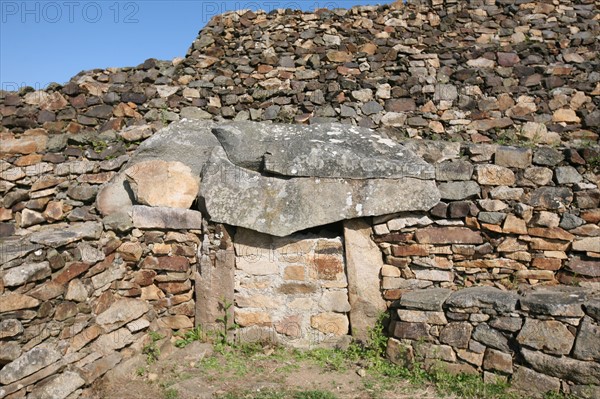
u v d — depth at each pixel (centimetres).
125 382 381
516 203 441
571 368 352
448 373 394
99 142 543
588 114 577
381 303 454
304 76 616
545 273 435
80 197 517
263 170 460
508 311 382
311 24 661
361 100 592
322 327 454
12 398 310
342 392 377
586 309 359
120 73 614
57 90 587
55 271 363
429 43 650
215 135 489
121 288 435
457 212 447
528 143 554
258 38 654
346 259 452
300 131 487
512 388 371
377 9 681
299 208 443
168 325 457
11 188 529
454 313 400
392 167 442
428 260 451
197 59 634
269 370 411
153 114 587
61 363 345
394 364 417
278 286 456
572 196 431
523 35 670
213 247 453
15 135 568
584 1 697
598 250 421
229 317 452
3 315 319
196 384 380
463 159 461
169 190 462
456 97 593
